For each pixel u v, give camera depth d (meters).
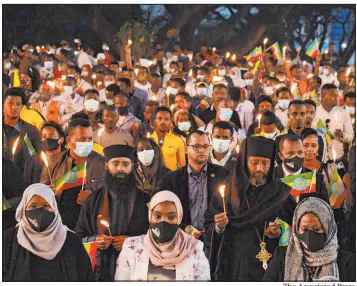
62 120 12.57
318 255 6.07
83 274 6.07
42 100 12.98
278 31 37.16
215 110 11.47
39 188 6.01
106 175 7.13
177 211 6.06
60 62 23.09
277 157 7.85
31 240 5.95
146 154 8.22
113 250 6.84
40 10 32.84
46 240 5.96
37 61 21.41
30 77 14.97
